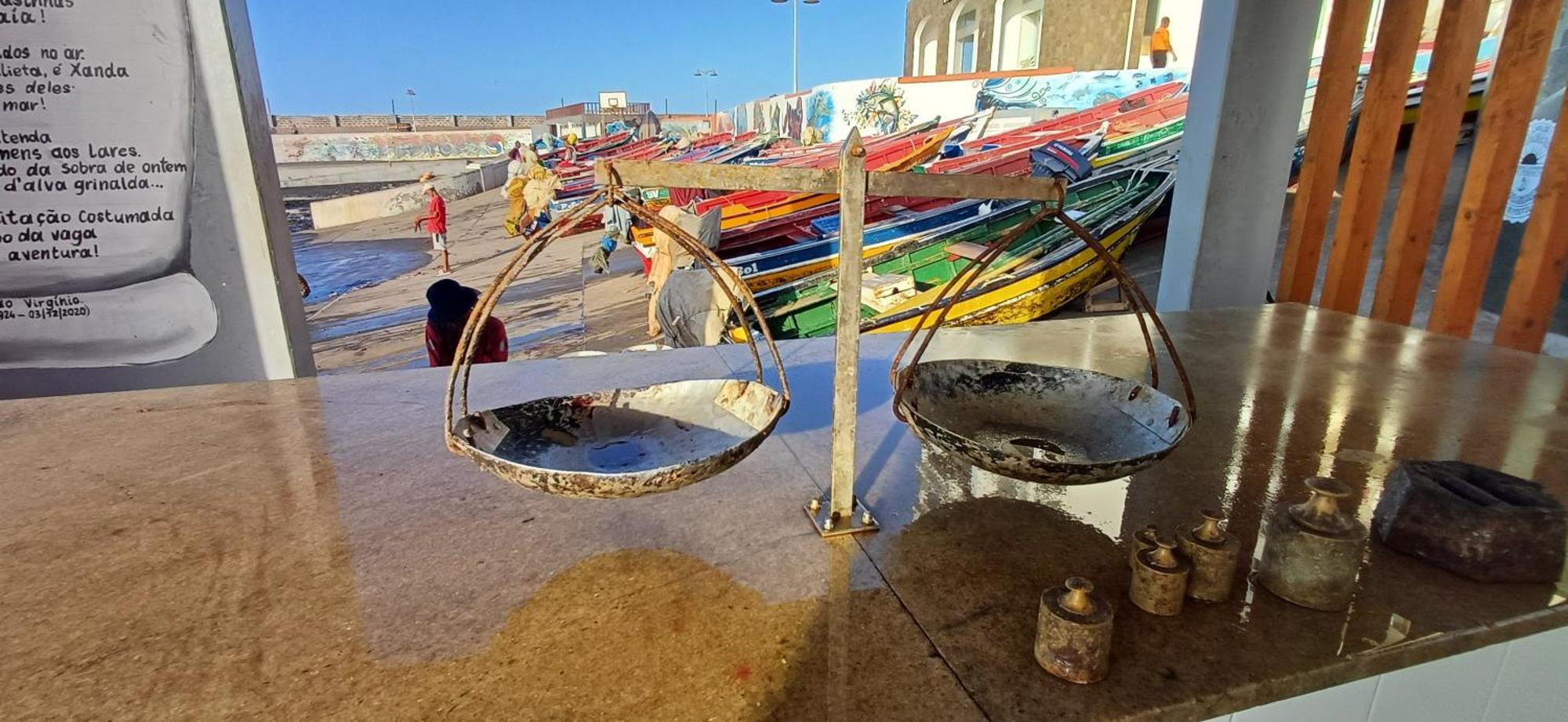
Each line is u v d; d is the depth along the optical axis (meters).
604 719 0.70
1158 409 1.18
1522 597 0.90
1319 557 0.85
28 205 2.27
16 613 0.88
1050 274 6.00
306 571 0.98
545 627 0.85
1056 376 1.36
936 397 1.30
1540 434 1.46
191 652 0.80
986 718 0.69
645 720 0.70
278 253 2.59
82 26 2.18
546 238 0.96
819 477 1.28
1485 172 2.44
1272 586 0.90
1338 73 2.83
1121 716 0.70
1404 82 2.65
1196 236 3.03
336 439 1.48
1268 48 2.79
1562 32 3.48
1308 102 6.09
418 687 0.75
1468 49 2.46
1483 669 0.92
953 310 5.85
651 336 5.55
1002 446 1.20
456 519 1.13
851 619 0.86
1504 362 2.02
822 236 6.23
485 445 1.05
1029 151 6.16
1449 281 2.60
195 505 1.18
